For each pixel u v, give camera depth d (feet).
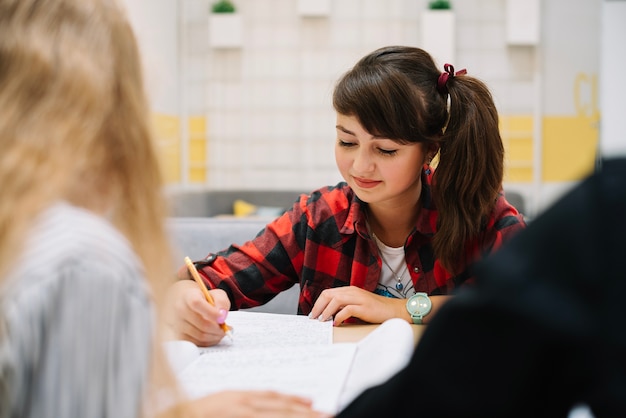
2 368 1.22
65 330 1.24
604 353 0.99
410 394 1.17
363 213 4.10
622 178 1.08
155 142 1.58
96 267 1.26
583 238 1.05
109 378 1.27
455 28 15.26
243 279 4.07
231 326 3.31
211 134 15.92
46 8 1.41
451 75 3.73
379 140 3.50
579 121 15.19
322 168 15.87
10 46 1.36
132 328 1.29
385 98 3.40
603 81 15.08
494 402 1.08
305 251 4.18
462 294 1.13
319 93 15.66
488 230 3.88
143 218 1.54
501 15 15.16
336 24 15.47
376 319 3.46
